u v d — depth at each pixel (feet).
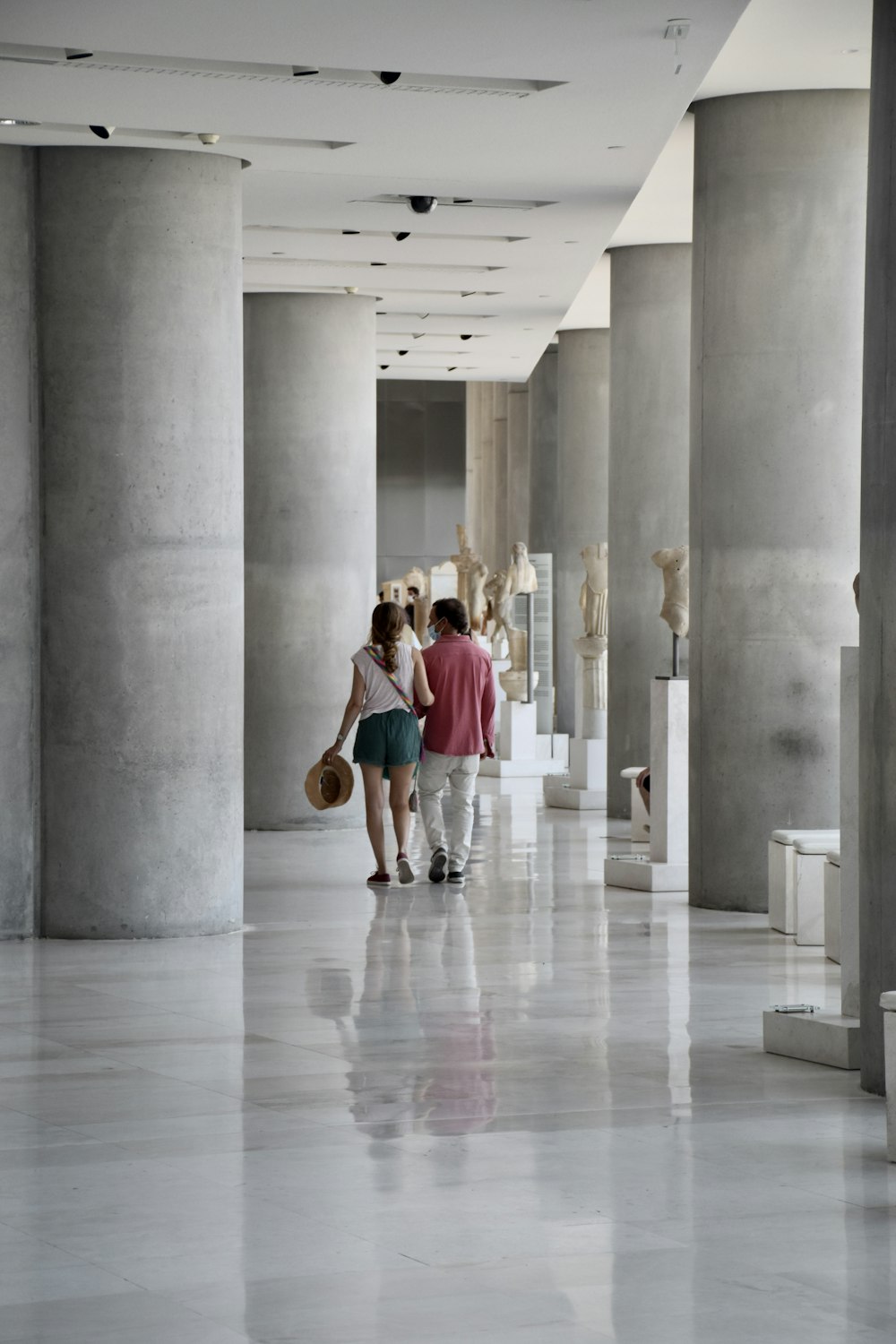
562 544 87.25
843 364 43.47
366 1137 22.59
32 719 39.42
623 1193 20.16
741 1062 27.20
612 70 34.45
